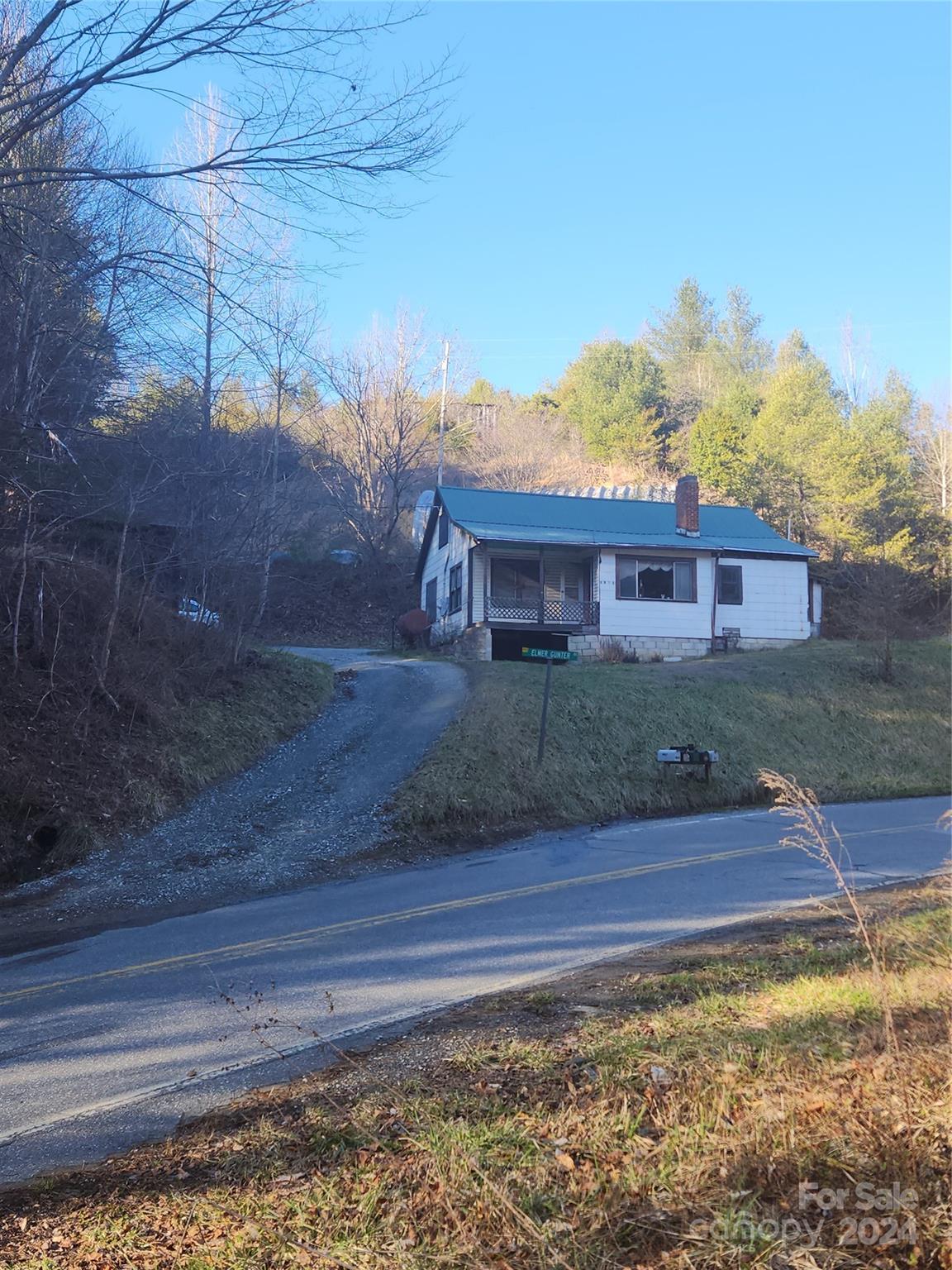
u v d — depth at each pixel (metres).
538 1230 3.69
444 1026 6.86
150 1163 4.92
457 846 15.05
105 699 17.20
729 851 14.50
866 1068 5.00
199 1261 3.83
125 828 14.70
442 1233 3.83
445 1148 4.40
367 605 43.31
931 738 24.36
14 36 11.69
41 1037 7.25
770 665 27.62
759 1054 5.48
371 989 8.13
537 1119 4.84
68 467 17.17
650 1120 4.73
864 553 42.97
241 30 8.41
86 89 8.82
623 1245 3.64
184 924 10.89
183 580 23.22
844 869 13.13
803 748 22.42
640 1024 6.34
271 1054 6.61
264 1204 4.23
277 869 13.34
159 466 18.84
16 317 14.74
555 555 32.00
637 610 30.95
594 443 67.31
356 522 46.22
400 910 11.16
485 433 64.94
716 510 36.03
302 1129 5.04
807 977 7.25
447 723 20.25
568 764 18.56
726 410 56.81
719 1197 3.85
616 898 11.55
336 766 18.17
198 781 16.77
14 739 15.05
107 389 18.39
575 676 24.41
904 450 53.16
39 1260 3.96
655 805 18.42
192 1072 6.20
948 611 41.91
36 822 13.91
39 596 17.27
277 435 23.08
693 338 86.81
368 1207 4.07
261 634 37.91
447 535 35.16
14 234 10.76
